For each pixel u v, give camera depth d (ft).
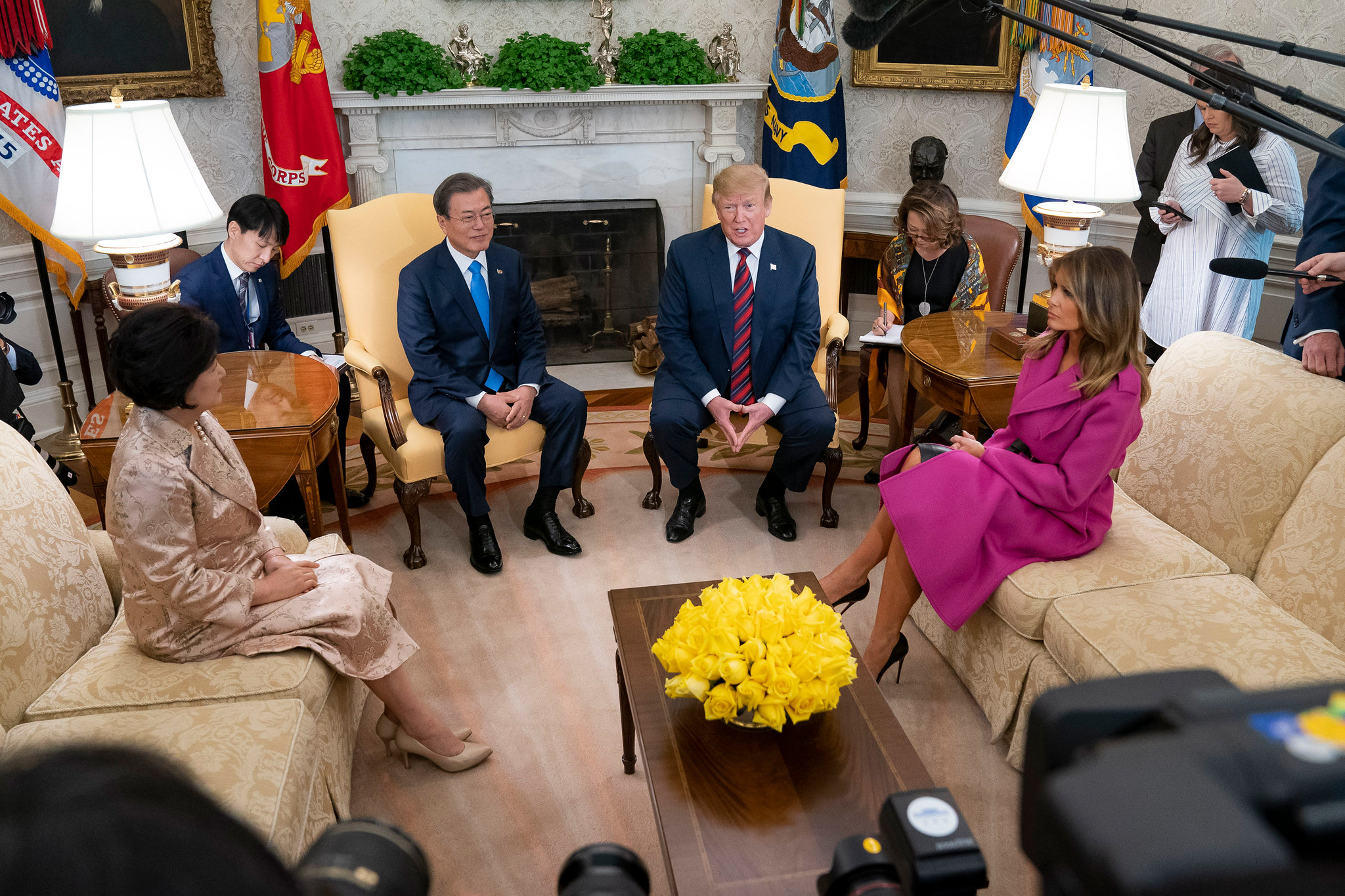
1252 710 0.97
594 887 2.03
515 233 17.40
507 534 12.39
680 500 12.41
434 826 7.73
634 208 17.66
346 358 11.75
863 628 10.45
